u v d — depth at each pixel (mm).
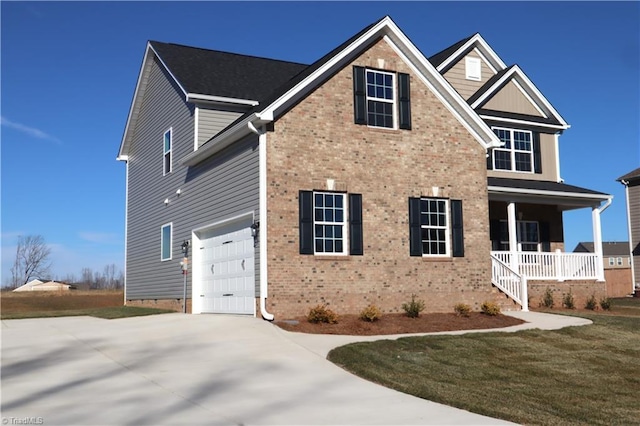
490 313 18469
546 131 26344
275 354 12531
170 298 23500
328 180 17688
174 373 10969
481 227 20094
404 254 18578
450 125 19984
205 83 22281
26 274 89750
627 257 77688
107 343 13969
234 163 18703
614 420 9227
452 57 25734
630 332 16531
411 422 8289
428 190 19281
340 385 10328
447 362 12547
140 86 27312
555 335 15750
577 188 24484
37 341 14398
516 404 9727
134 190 28594
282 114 17281
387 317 17328
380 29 18766
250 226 17656
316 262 17203
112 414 8383
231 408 8781
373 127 18641
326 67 17750
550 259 23266
